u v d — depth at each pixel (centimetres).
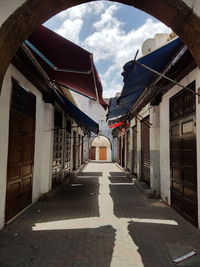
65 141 1122
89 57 389
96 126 1155
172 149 607
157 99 728
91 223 486
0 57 316
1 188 426
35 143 646
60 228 452
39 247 366
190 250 358
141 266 313
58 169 948
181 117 538
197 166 441
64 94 918
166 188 662
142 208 612
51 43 405
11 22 315
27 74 534
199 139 433
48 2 329
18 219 501
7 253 342
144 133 1010
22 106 539
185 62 465
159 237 411
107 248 367
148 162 919
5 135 435
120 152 2078
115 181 1155
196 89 447
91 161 2727
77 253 349
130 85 544
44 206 622
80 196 768
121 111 1158
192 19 336
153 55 436
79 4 352
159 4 342
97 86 499
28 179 598
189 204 490
